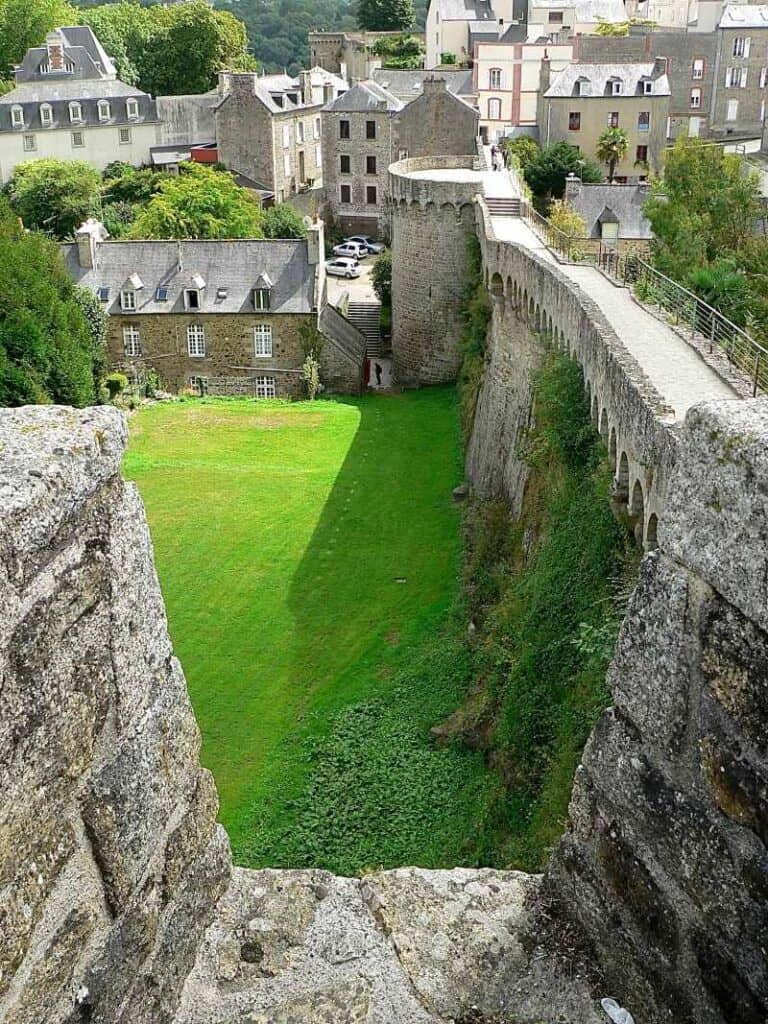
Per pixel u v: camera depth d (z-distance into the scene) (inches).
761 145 2358.5
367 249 2795.3
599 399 676.7
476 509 1187.9
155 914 191.5
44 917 158.6
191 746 205.6
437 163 1971.0
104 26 3831.2
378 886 236.7
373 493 1325.0
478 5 3681.1
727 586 168.6
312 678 864.9
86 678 166.4
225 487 1358.3
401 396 1798.7
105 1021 176.4
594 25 3570.4
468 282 1648.6
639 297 928.9
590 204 1814.7
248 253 1899.6
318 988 214.7
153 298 1888.5
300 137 3038.9
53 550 156.3
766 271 1163.9
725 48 2859.3
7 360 1454.2
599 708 492.7
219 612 1007.6
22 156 3004.4
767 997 165.6
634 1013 203.6
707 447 173.5
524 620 701.3
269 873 240.1
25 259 1579.7
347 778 693.3
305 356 1866.4
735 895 170.9
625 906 203.0
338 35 4067.4
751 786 164.9
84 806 168.7
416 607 991.0
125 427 178.4
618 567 581.6
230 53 3917.3
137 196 2748.5
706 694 175.8
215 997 212.2
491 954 221.0
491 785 622.8
